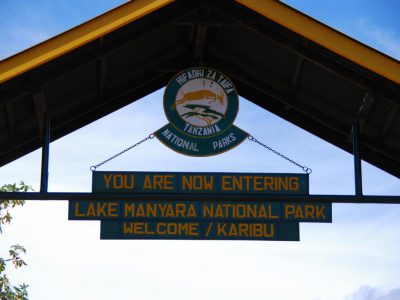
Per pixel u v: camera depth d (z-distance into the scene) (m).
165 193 13.98
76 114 15.55
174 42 15.38
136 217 14.09
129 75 15.55
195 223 14.11
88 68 14.27
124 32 13.69
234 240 14.08
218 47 15.41
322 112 15.66
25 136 15.18
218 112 14.30
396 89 13.59
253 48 14.84
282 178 14.06
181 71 14.40
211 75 14.38
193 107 14.30
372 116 14.84
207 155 14.18
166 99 14.32
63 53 12.62
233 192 13.99
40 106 14.11
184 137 14.23
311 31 12.75
